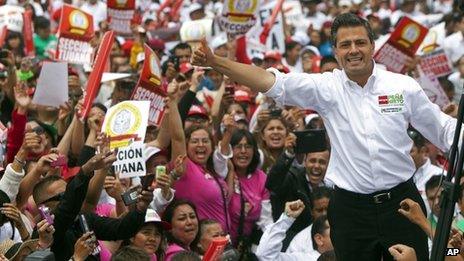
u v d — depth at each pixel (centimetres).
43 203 1900
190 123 2506
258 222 2370
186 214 2072
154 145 2305
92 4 4650
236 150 2377
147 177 2152
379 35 4609
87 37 2858
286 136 2384
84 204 1927
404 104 1511
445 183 1406
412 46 3014
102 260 1939
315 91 1528
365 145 1510
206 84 3162
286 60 3888
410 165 1530
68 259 1823
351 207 1537
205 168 2300
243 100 3002
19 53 3450
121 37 3638
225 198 2286
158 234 1983
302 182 2388
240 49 3303
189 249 2097
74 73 2806
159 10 4603
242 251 2311
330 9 5147
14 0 4494
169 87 2248
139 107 2042
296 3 4756
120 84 2781
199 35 3594
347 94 1523
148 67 2275
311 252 2172
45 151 2239
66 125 2406
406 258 1456
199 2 5081
